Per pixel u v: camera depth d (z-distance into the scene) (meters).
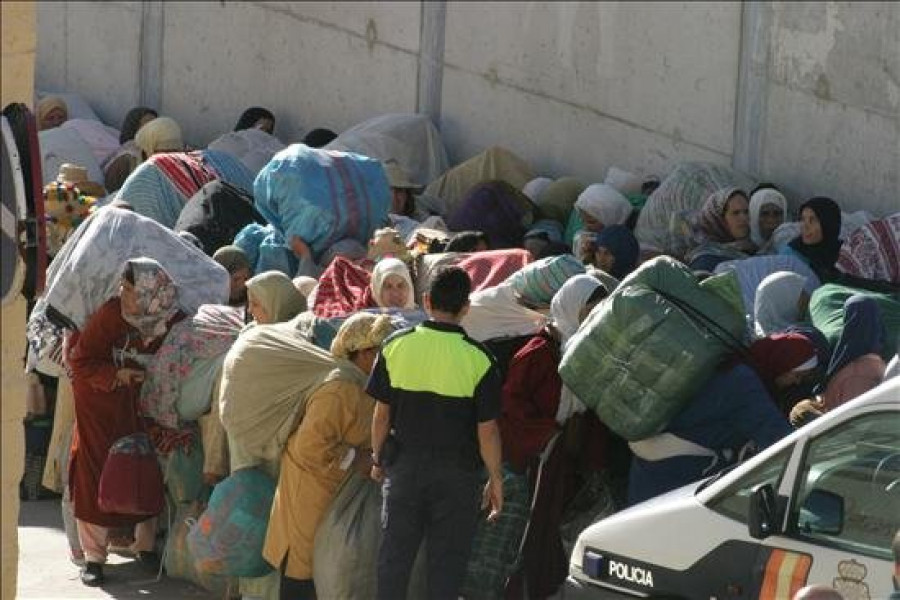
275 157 17.97
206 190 18.66
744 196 18.62
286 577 13.23
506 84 22.55
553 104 22.16
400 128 22.27
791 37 19.94
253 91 25.17
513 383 13.60
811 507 10.88
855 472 10.78
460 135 22.95
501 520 13.41
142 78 26.50
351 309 14.69
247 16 25.16
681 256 19.02
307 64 24.53
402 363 12.41
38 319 15.55
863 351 13.59
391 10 23.58
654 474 13.09
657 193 19.36
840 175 19.59
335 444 13.09
